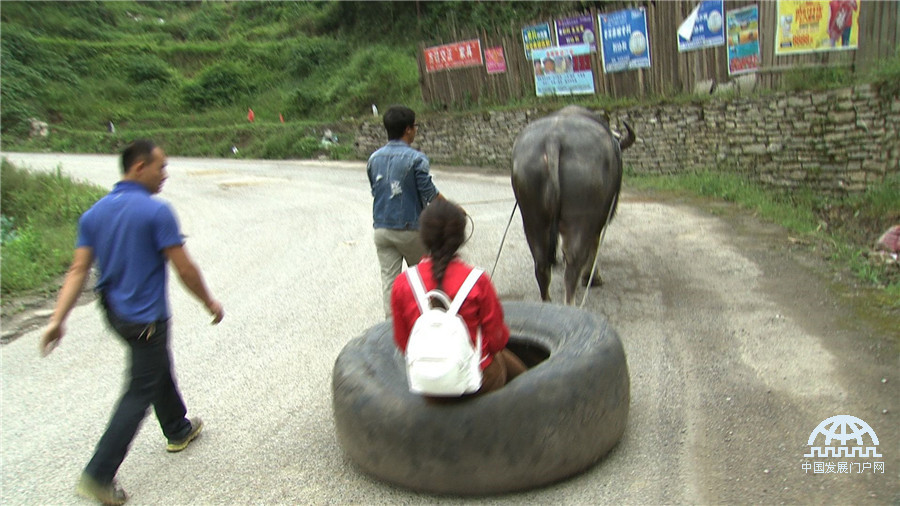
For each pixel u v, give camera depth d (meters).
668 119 14.40
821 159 11.80
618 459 3.89
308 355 5.92
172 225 3.84
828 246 8.06
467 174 17.62
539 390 3.49
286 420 4.72
